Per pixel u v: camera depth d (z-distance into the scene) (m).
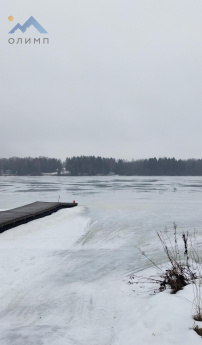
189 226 15.51
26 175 179.62
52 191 44.03
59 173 175.25
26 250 10.58
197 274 6.69
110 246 11.34
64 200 30.12
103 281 7.38
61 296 6.43
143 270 8.27
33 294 6.57
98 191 44.09
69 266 8.73
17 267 8.57
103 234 13.50
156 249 10.77
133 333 4.14
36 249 10.75
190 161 184.50
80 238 12.68
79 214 19.66
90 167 170.12
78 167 171.25
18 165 182.62
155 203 26.92
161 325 4.11
